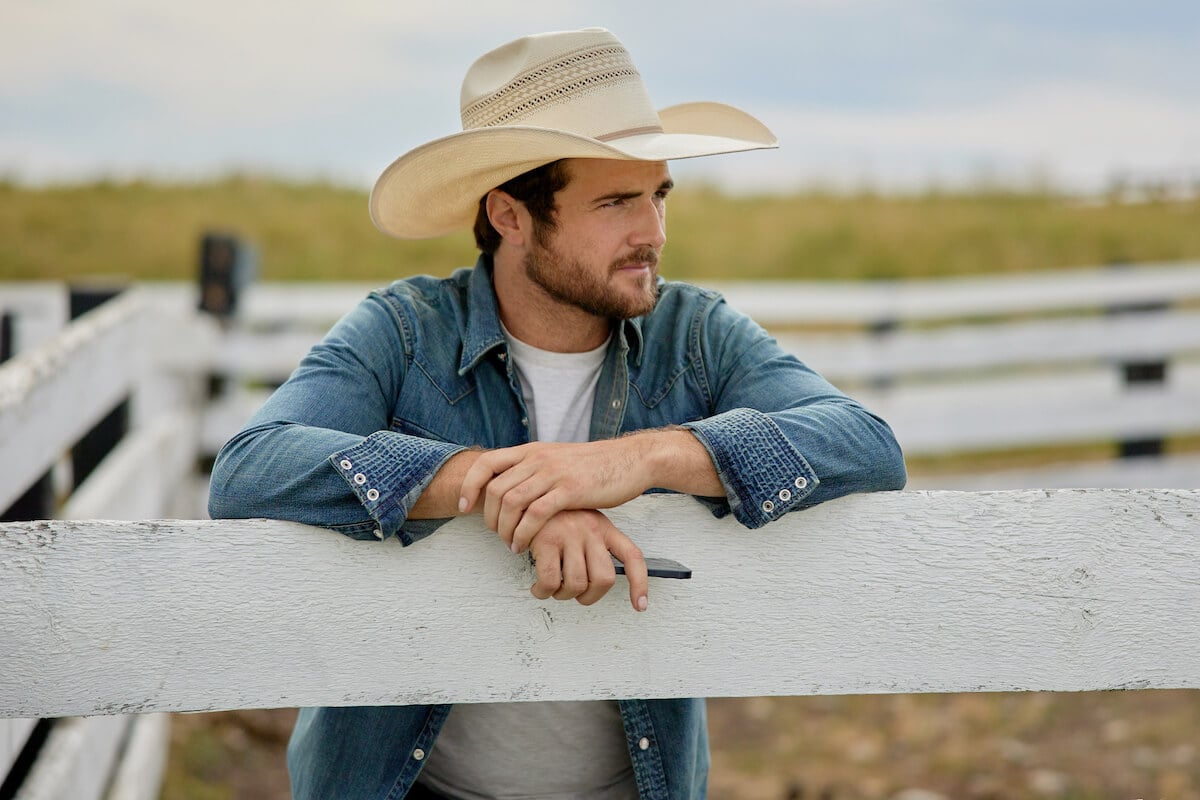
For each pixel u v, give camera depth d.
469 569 1.51
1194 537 1.53
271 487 1.55
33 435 2.34
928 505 1.54
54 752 2.32
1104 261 11.47
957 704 4.52
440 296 1.99
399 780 1.77
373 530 1.49
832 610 1.54
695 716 1.91
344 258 11.70
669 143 1.87
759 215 12.90
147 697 1.47
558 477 1.47
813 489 1.53
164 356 4.56
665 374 1.98
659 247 1.89
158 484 4.03
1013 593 1.54
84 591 1.45
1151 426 6.21
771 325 9.36
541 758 1.89
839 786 3.83
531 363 1.99
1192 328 6.20
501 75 1.98
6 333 4.05
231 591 1.48
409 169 1.90
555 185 1.85
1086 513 1.53
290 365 5.39
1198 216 12.46
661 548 1.53
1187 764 3.83
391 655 1.50
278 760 3.99
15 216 12.55
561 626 1.52
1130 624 1.53
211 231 5.20
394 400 1.90
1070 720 4.29
